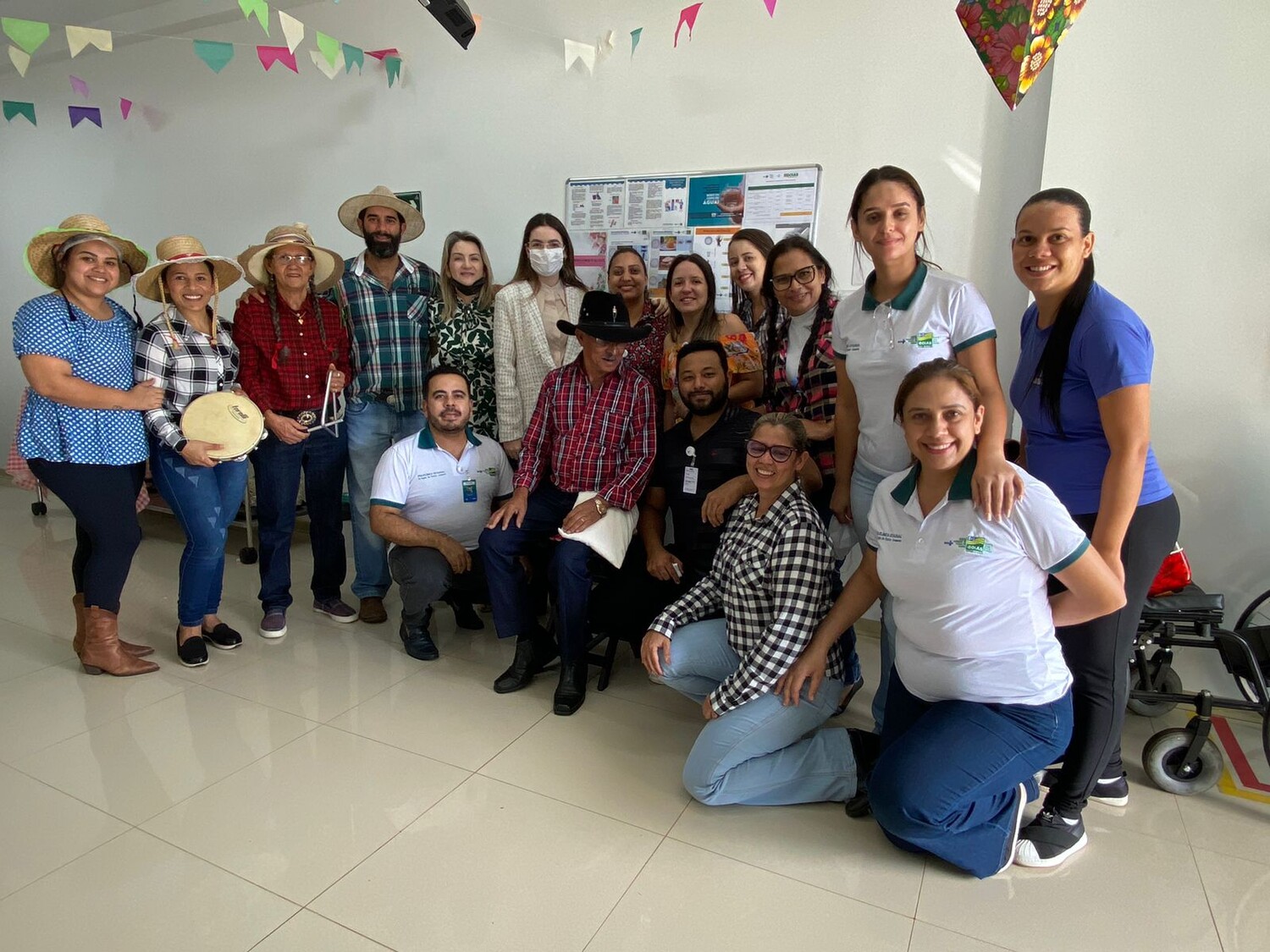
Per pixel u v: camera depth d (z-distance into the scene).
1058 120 2.48
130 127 4.62
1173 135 2.34
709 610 2.26
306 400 2.89
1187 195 2.35
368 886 1.65
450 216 3.74
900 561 1.67
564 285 3.08
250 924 1.53
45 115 4.94
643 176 3.25
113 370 2.44
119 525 2.51
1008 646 1.60
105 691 2.48
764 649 1.92
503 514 2.58
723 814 1.95
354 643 2.94
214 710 2.38
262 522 2.94
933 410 1.51
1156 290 2.42
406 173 3.81
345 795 1.96
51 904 1.57
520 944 1.50
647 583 2.53
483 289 3.18
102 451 2.42
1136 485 1.59
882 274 1.90
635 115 3.24
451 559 2.73
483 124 3.57
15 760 2.07
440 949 1.49
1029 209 1.67
